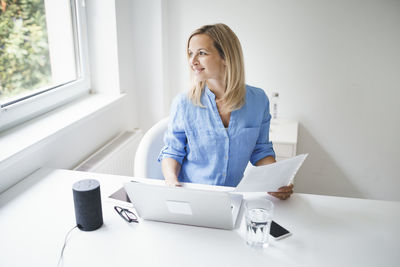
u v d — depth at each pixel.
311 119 2.59
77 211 1.15
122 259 1.05
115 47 2.24
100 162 1.91
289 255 1.07
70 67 2.16
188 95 1.59
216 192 1.10
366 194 2.69
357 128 2.54
